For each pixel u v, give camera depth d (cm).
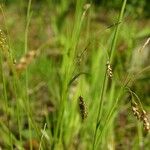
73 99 49
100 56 55
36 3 86
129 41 49
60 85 49
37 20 81
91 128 51
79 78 48
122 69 52
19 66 27
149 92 65
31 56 27
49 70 61
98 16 84
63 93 37
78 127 53
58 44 72
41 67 64
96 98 51
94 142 35
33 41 81
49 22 81
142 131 56
